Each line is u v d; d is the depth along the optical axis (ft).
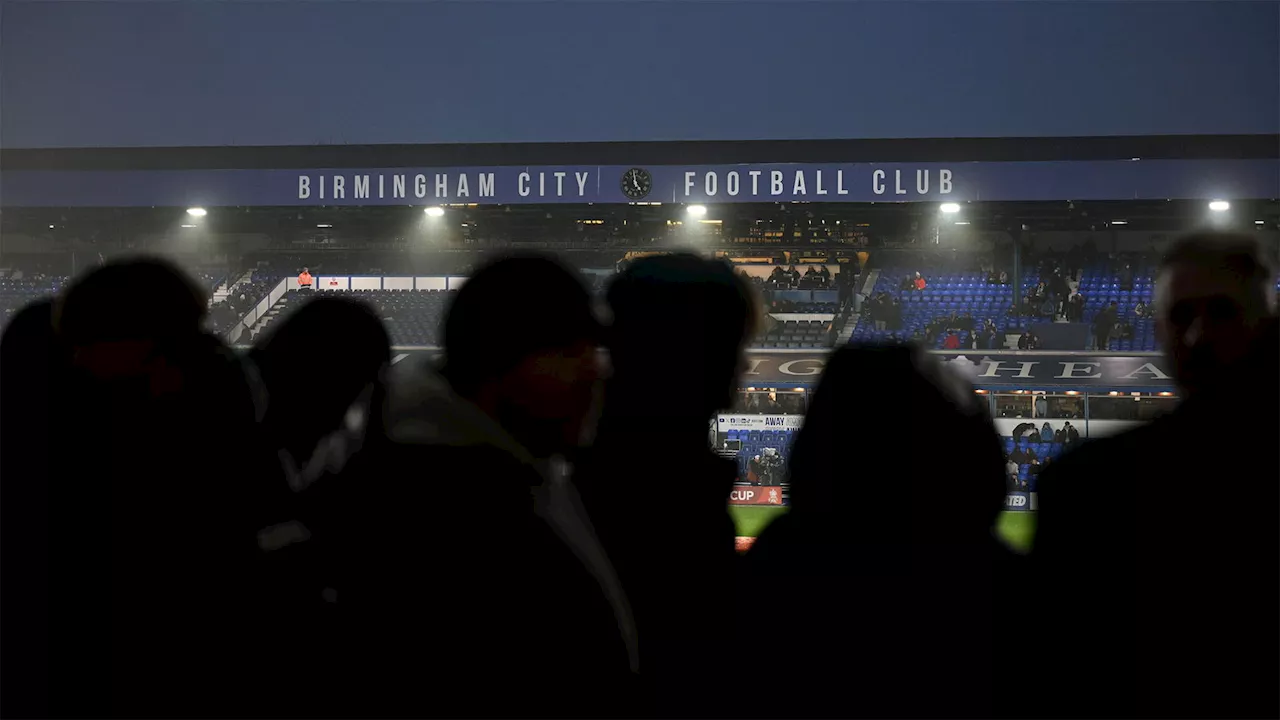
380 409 6.51
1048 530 6.75
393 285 121.49
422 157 110.22
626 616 6.50
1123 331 101.35
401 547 5.77
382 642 5.81
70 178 109.50
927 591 6.10
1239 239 7.34
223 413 7.85
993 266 117.39
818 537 6.28
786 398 85.30
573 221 120.06
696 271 7.03
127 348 7.39
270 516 7.91
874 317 104.68
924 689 6.05
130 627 7.07
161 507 7.23
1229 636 6.09
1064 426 81.05
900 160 106.52
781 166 102.42
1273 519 6.09
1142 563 6.25
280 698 7.00
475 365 6.37
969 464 6.10
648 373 6.93
